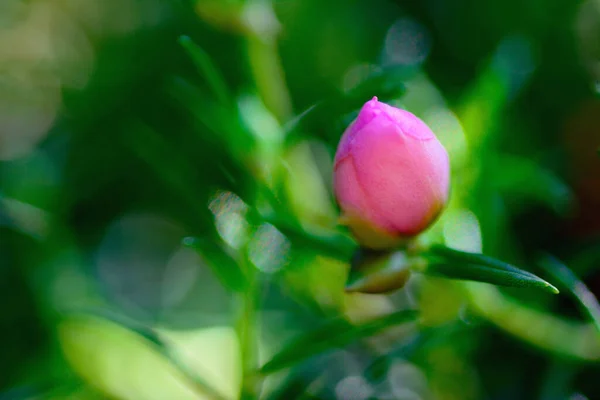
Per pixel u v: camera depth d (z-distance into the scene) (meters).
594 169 0.22
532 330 0.19
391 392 0.21
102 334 0.22
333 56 0.24
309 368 0.19
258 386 0.19
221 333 0.22
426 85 0.21
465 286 0.19
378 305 0.21
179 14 0.24
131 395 0.22
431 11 0.23
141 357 0.22
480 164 0.20
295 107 0.23
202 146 0.22
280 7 0.23
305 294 0.21
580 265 0.20
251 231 0.19
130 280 0.26
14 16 0.28
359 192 0.17
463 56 0.23
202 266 0.25
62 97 0.26
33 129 0.27
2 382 0.23
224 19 0.20
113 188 0.24
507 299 0.20
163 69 0.24
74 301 0.23
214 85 0.19
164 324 0.22
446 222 0.19
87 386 0.22
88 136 0.25
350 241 0.19
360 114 0.17
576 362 0.19
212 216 0.20
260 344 0.21
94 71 0.26
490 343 0.21
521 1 0.23
